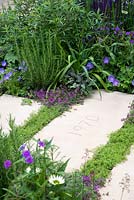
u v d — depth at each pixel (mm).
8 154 2336
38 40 3994
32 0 4438
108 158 2902
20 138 2744
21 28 4266
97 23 4293
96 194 2506
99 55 4176
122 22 4566
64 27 4121
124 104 3723
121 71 4086
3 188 2223
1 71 4141
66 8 4176
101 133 3254
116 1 4488
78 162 2879
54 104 3707
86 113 3561
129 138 3164
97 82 4047
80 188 2361
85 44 4223
